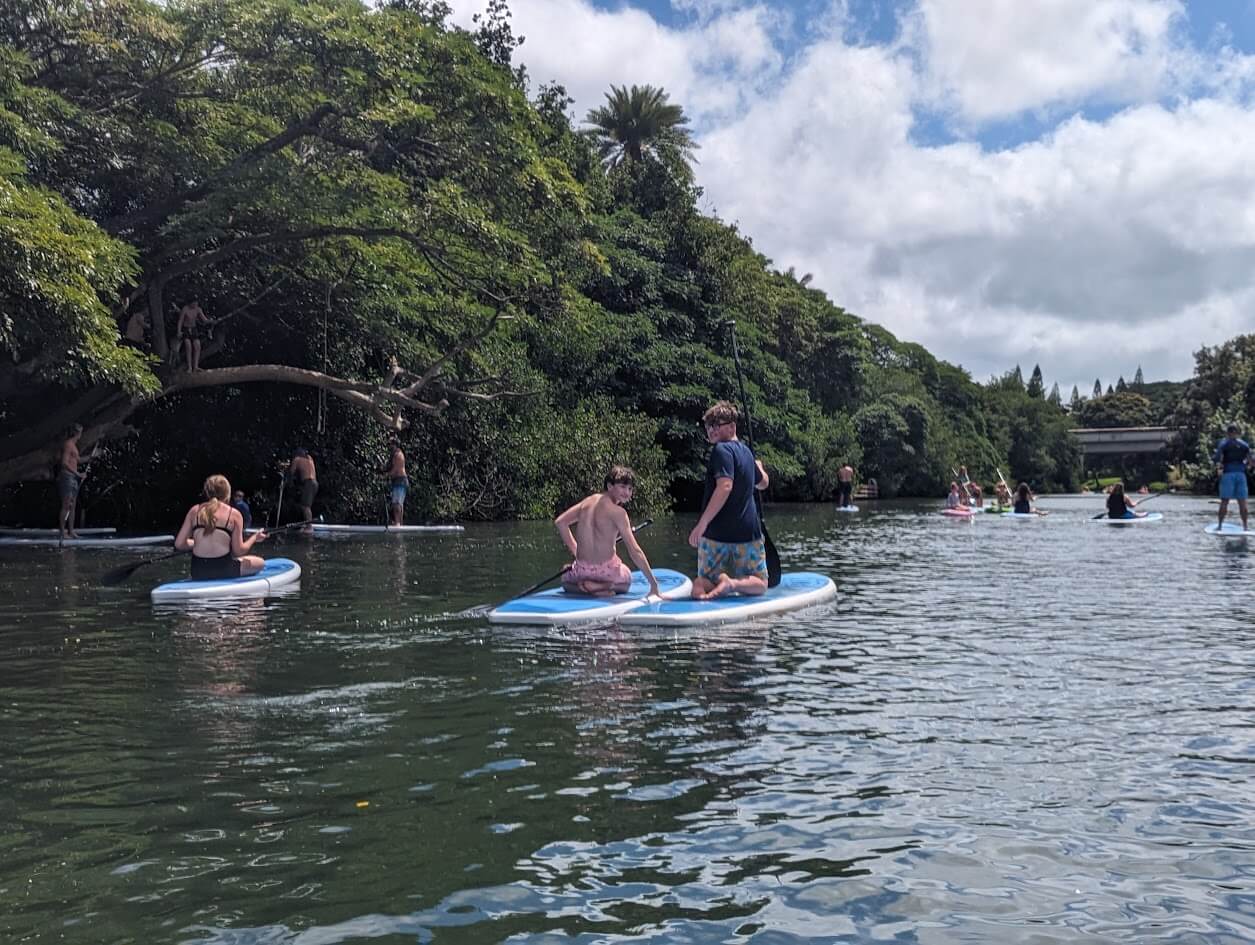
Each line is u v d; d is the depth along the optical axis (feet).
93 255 39.68
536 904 8.71
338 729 14.28
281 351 74.23
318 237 57.16
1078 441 276.82
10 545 50.24
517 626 23.70
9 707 15.49
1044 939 8.16
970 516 93.81
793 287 190.29
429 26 54.49
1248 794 11.72
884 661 19.58
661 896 8.92
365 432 73.72
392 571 37.04
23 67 45.78
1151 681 17.83
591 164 118.62
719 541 27.20
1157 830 10.59
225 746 13.38
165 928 8.19
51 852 9.77
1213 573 38.14
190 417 71.31
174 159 52.60
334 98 51.08
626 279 118.21
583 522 27.45
